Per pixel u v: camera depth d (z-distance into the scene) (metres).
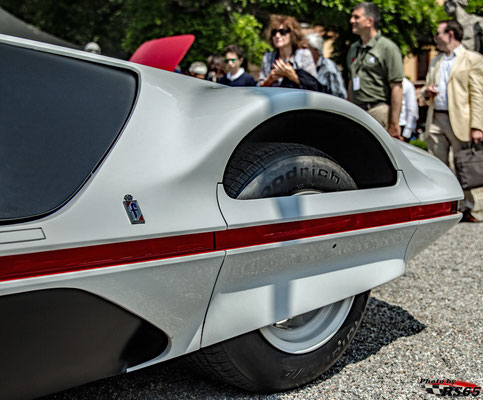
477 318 2.62
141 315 1.42
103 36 14.52
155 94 1.57
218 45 8.27
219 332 1.59
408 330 2.48
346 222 1.79
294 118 1.85
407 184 2.00
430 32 9.05
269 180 1.66
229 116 1.61
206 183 1.51
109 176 1.36
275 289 1.68
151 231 1.37
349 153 2.03
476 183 4.80
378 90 4.33
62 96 1.39
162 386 1.94
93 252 1.29
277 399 1.84
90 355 1.38
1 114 1.29
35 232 1.22
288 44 4.10
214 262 1.50
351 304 2.01
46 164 1.29
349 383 1.97
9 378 1.26
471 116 4.84
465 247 4.00
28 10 14.16
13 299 1.20
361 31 4.30
